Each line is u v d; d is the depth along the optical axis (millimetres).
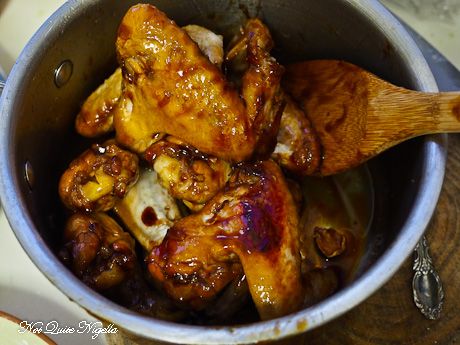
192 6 302
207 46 276
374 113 261
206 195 257
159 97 246
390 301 287
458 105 233
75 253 250
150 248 270
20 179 238
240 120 246
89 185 265
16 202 219
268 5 301
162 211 275
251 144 251
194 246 239
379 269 204
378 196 302
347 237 293
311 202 307
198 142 254
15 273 301
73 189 267
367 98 265
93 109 286
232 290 255
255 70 256
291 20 303
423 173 234
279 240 241
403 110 248
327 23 292
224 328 192
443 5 400
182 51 240
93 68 299
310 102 292
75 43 278
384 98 259
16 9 376
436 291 287
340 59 304
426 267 290
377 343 279
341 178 312
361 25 275
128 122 266
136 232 277
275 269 236
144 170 281
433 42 390
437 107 237
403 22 359
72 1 266
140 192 277
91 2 269
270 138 268
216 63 274
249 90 252
